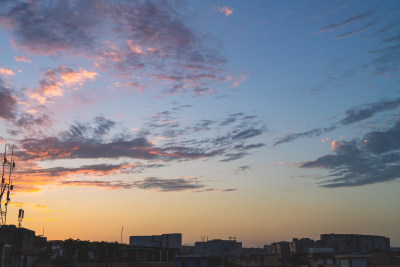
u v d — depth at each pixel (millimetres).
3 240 61625
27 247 65812
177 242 152000
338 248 189000
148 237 132000
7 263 56719
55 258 78312
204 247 151625
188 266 88812
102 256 82000
